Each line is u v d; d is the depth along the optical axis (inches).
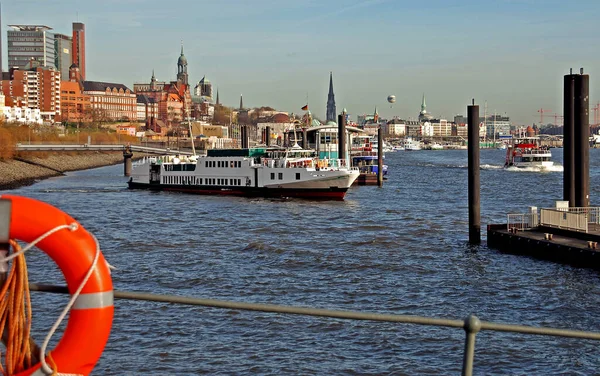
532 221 2581.2
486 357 1428.4
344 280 2092.8
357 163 6899.6
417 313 1743.4
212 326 1612.9
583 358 1427.2
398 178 7667.3
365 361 1401.3
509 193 5659.5
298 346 1485.0
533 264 2222.0
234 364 1381.6
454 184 6688.0
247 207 4259.4
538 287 1950.1
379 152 6215.6
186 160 5949.8
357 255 2492.6
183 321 1644.9
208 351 1451.8
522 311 1744.6
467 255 2448.3
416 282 2059.5
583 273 2059.5
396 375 1333.7
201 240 2876.5
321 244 2758.4
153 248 2664.9
